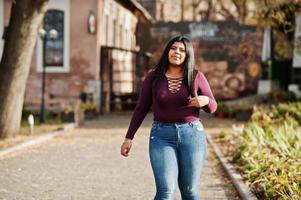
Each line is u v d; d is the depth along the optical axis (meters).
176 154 6.27
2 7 32.75
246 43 43.41
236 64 43.56
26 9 18.41
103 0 34.22
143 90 6.50
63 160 14.44
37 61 32.91
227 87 43.53
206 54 43.75
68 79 33.16
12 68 18.69
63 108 26.20
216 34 43.69
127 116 32.47
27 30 18.61
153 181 11.53
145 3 58.62
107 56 34.41
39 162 13.98
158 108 6.30
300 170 9.53
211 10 59.47
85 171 12.73
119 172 12.68
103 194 10.14
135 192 10.35
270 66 36.56
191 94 6.27
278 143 12.89
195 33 44.09
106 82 34.94
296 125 18.55
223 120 29.53
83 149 16.91
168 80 6.34
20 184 10.96
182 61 6.35
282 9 24.38
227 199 9.83
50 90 33.09
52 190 10.42
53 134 20.84
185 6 65.75
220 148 16.98
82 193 10.20
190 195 6.36
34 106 29.08
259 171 10.73
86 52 33.09
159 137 6.27
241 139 15.27
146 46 45.03
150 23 45.16
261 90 36.66
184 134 6.22
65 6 32.91
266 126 18.19
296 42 27.78
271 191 9.04
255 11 23.92
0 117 18.66
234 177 11.36
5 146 16.77
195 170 6.27
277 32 27.08
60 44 33.09
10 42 18.67
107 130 23.66
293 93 32.94
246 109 28.55
